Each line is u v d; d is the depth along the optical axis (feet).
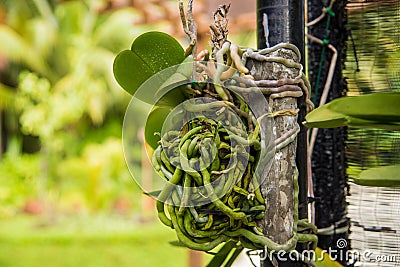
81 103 31.68
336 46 4.89
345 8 4.85
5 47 31.40
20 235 25.70
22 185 31.27
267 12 4.27
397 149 4.75
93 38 32.65
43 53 32.63
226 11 4.12
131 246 25.26
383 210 4.73
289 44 4.16
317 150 4.88
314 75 4.91
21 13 31.96
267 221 4.13
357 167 4.83
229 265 4.50
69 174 30.86
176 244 4.46
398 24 4.76
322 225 4.85
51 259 23.72
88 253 24.44
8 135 33.45
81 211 29.58
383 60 4.81
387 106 3.84
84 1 32.68
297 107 4.25
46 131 30.94
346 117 3.87
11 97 32.01
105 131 32.86
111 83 32.48
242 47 4.17
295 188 4.16
